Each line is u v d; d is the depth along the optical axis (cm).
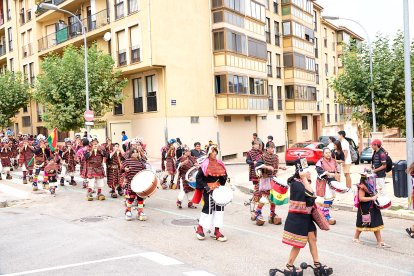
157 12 2641
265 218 1105
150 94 2802
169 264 719
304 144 2486
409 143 1155
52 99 2566
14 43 4116
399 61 2233
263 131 3619
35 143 1992
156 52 2630
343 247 824
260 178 1018
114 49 2862
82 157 1560
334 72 5269
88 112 2167
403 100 2250
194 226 1002
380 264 720
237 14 3064
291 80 3997
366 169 824
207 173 864
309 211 646
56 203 1349
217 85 2978
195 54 2841
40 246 847
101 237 911
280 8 4006
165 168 1627
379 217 827
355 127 4975
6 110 3506
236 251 800
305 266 658
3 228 1016
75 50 2716
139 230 970
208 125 2925
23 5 3978
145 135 2841
